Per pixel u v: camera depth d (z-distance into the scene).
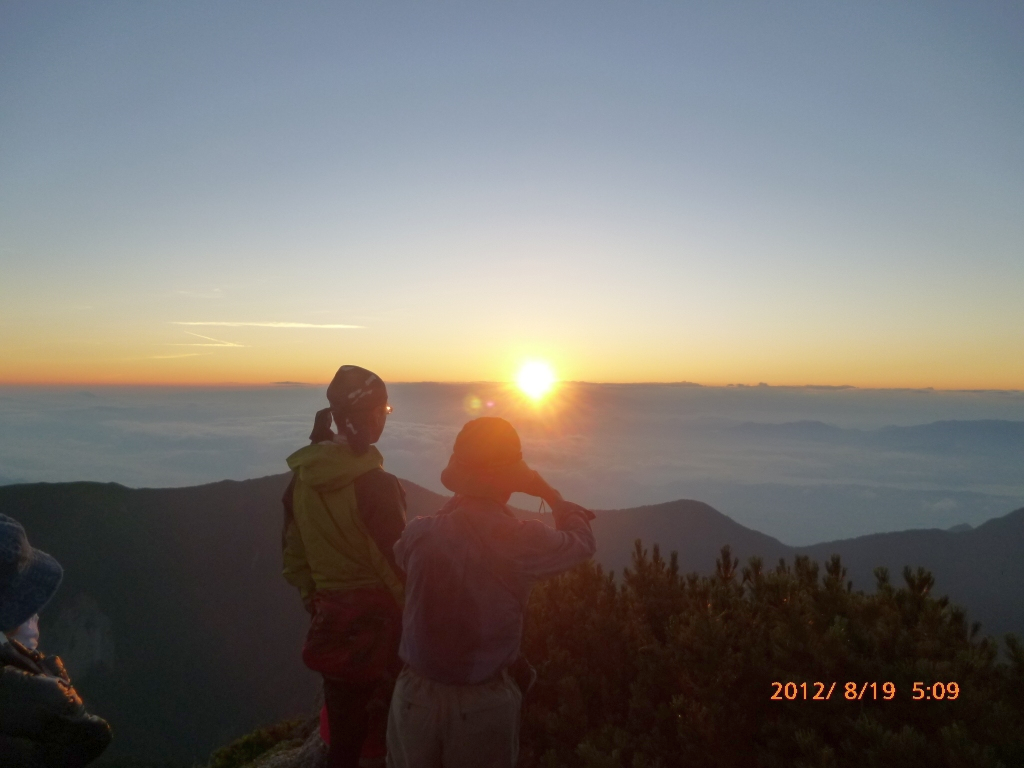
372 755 3.60
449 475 2.87
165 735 81.62
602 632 4.28
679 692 3.77
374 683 3.40
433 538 2.76
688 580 4.98
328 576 3.36
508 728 2.76
